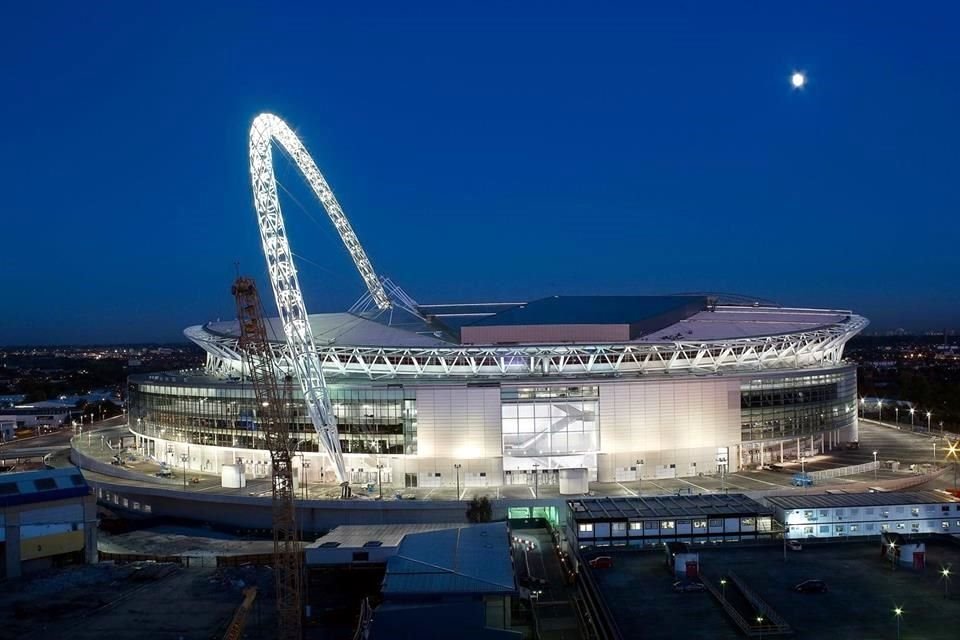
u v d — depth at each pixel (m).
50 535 103.00
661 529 92.38
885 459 152.75
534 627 73.12
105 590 93.38
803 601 65.06
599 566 76.19
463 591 71.75
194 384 154.12
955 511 97.69
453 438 137.12
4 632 80.69
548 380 140.25
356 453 139.50
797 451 154.62
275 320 174.25
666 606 65.50
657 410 139.25
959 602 64.38
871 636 57.88
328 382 143.75
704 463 141.12
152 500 134.25
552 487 132.88
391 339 158.75
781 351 164.25
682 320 180.88
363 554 93.62
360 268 179.75
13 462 188.62
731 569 73.88
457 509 117.81
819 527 95.81
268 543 117.69
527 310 172.38
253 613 85.94
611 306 179.12
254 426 147.50
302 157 138.38
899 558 74.31
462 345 151.12
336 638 79.50
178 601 89.50
